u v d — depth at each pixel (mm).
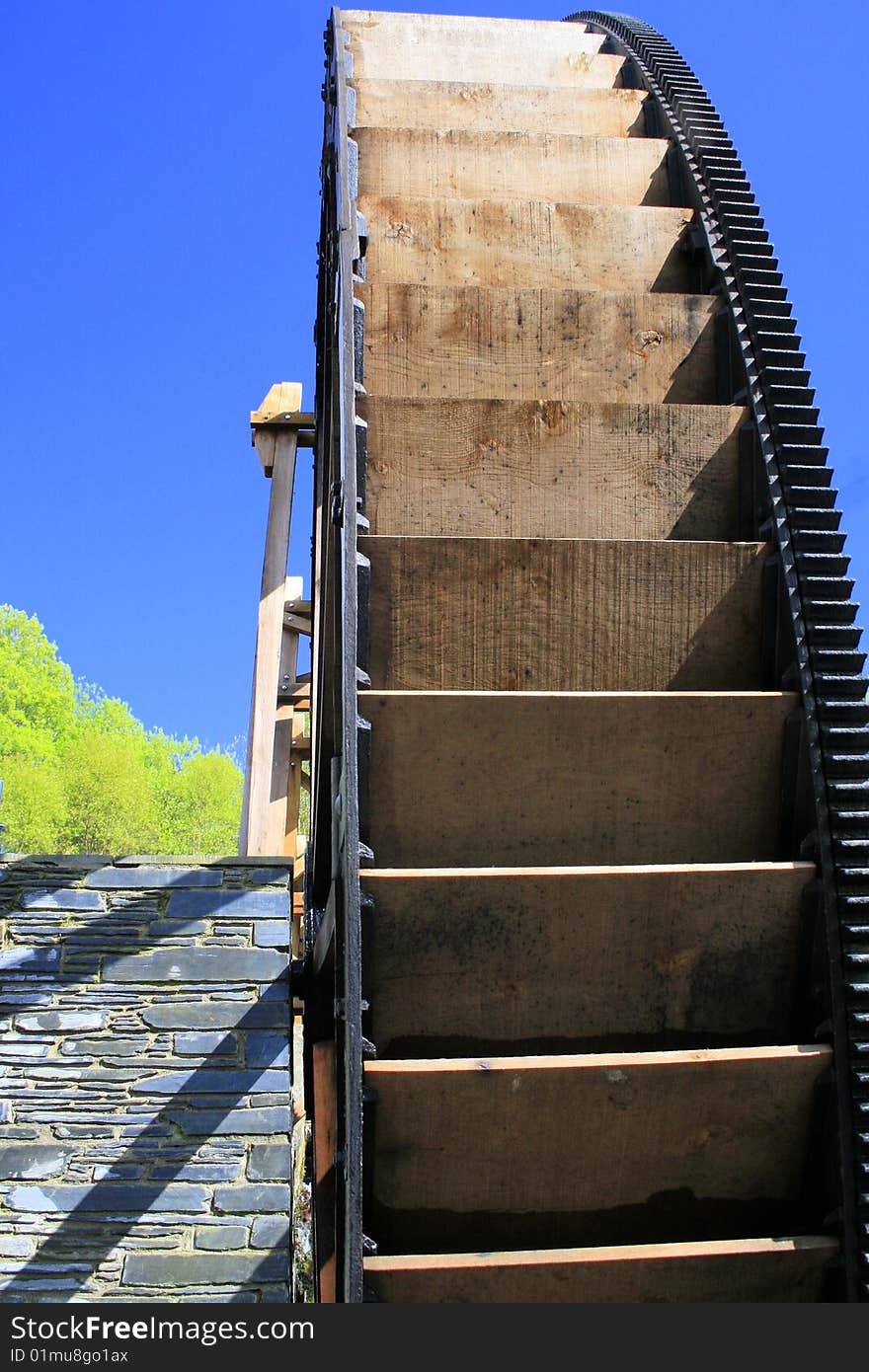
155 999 4949
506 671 4570
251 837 10008
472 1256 3709
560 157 6418
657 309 5531
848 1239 3773
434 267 5840
